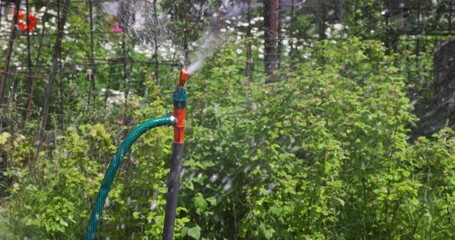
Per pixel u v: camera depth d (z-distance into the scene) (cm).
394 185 564
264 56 809
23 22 968
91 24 748
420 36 877
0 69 891
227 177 580
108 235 565
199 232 556
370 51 812
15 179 693
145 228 547
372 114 583
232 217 593
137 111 579
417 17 882
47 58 923
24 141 703
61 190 575
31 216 592
